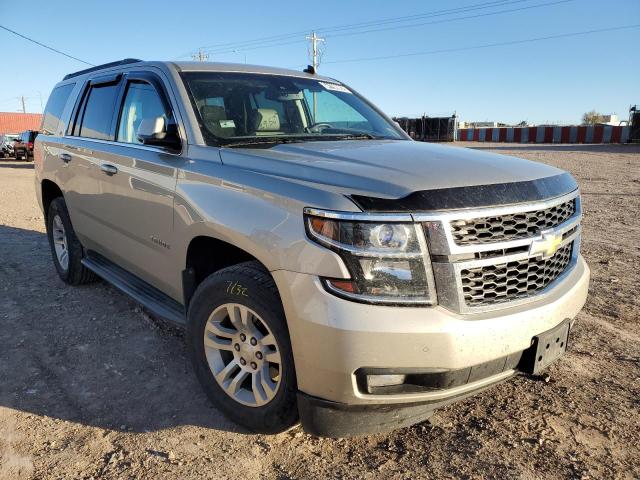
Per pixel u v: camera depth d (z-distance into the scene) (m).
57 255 5.42
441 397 2.41
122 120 4.11
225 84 3.71
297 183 2.57
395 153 2.99
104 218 4.21
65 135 5.06
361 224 2.29
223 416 3.05
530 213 2.58
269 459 2.69
